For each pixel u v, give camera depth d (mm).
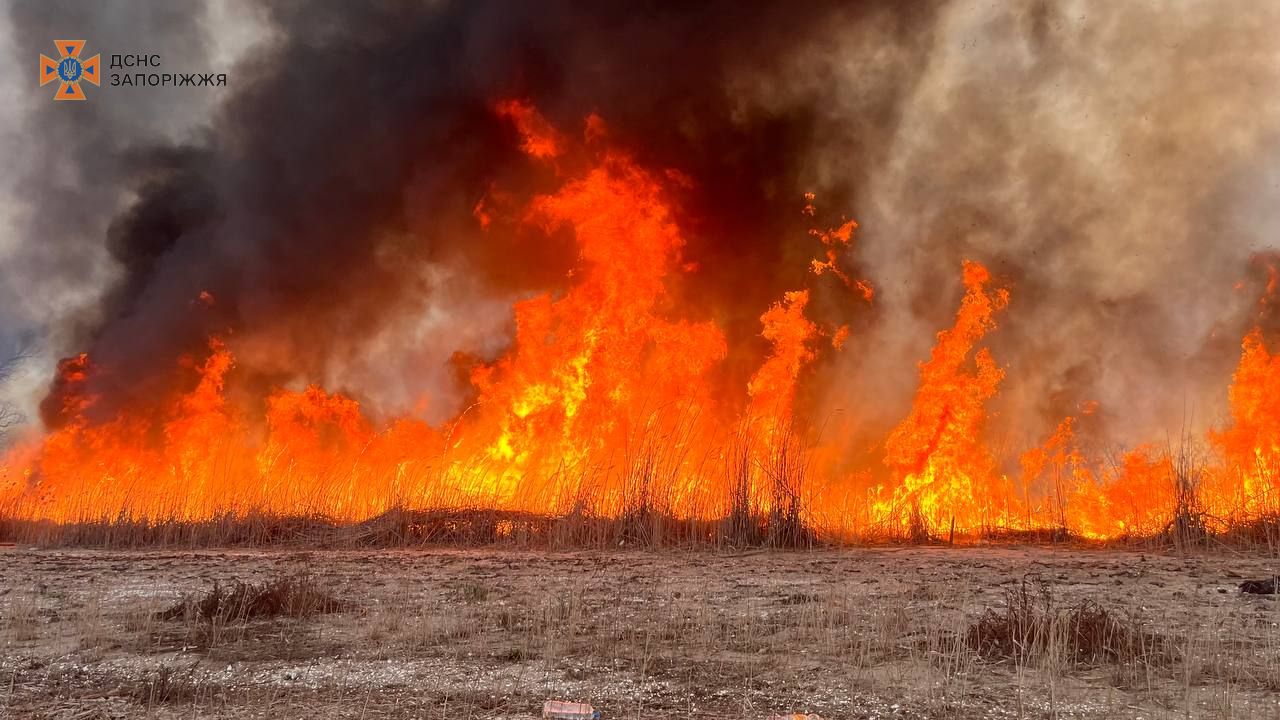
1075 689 6234
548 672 6789
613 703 6047
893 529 16656
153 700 6105
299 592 9227
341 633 8133
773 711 5844
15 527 17812
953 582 10836
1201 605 9039
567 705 5855
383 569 12680
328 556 14539
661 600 9641
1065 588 10297
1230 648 7141
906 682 6434
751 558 14008
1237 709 5715
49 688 6465
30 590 10773
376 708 5949
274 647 7605
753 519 15664
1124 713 5703
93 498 17453
